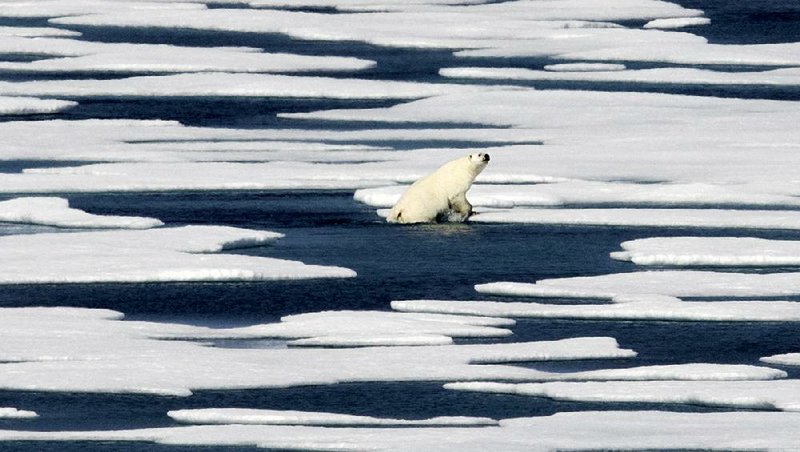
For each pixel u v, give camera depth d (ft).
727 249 205.36
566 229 224.74
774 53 442.50
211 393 142.72
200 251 204.85
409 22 518.78
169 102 365.61
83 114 346.13
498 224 227.81
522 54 456.45
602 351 157.07
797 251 204.33
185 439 128.57
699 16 549.13
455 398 142.51
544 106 350.23
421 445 125.29
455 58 452.35
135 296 182.09
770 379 147.02
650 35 482.28
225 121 341.00
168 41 485.56
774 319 171.22
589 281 188.65
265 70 418.92
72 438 130.11
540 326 169.48
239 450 126.41
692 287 185.78
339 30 496.23
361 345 159.84
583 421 133.08
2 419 135.44
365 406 139.95
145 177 262.06
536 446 124.77
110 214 237.04
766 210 238.89
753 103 351.46
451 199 228.22
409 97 375.45
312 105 365.61
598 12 553.23
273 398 141.79
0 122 328.90
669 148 294.25
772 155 284.82
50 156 286.05
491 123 333.62
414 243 213.66
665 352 158.92
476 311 173.99
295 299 181.78
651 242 210.18
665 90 387.14
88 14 559.79
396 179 262.67
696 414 135.03
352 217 233.14
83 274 188.75
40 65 421.18
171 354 153.38
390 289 187.32
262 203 245.86
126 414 136.87
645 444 126.21
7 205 233.96
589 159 281.95
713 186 252.42
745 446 125.39
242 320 172.04
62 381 144.05
